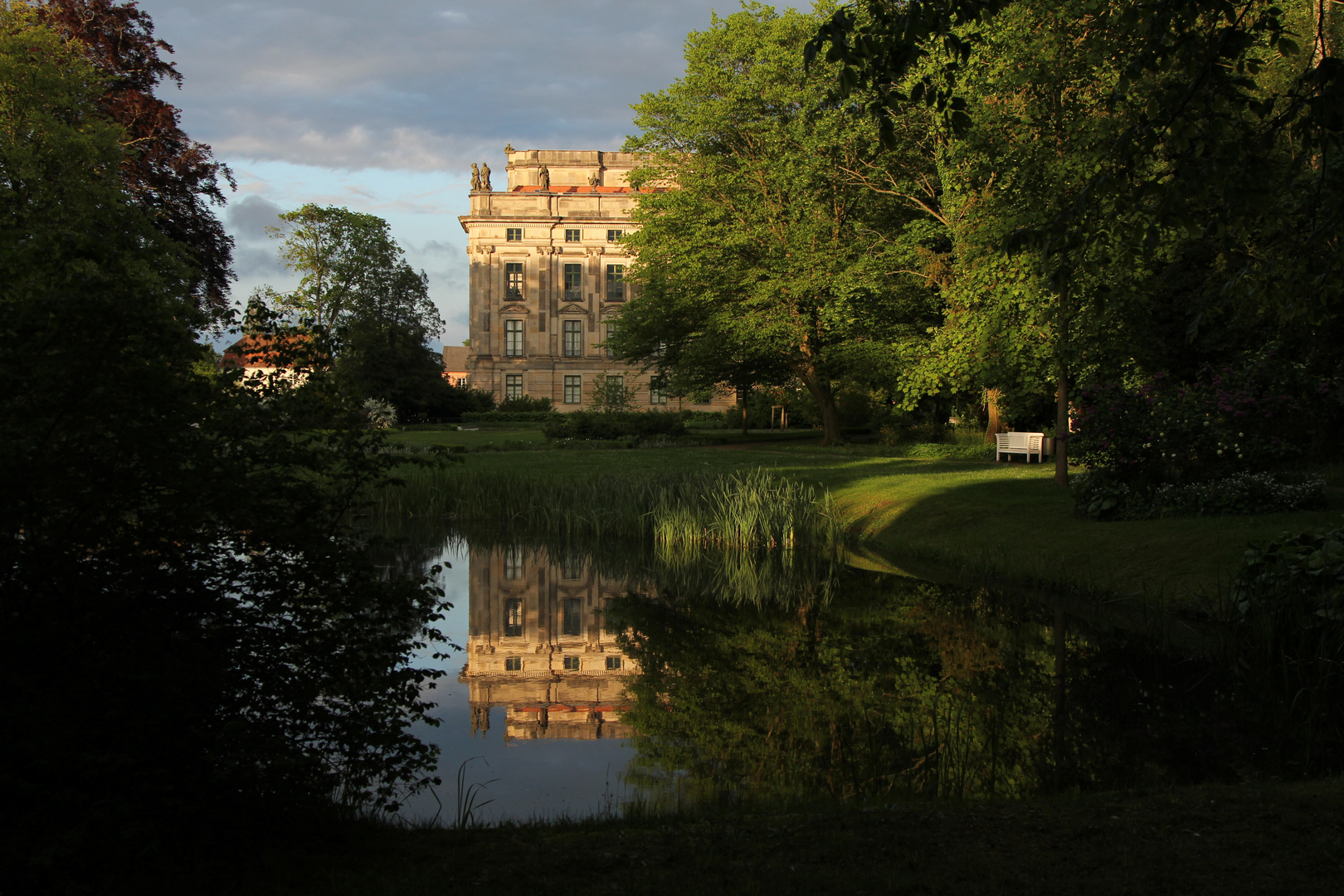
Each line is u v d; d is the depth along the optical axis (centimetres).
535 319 7525
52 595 417
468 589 1323
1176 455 1286
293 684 478
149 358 420
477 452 3312
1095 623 990
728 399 7388
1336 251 604
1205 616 930
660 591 1296
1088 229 557
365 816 475
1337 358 1606
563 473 2302
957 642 950
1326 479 1488
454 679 884
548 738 694
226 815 395
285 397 508
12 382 384
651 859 378
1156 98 508
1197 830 386
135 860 366
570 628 1095
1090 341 1477
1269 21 484
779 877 350
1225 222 536
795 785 568
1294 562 834
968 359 1856
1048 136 1470
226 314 507
